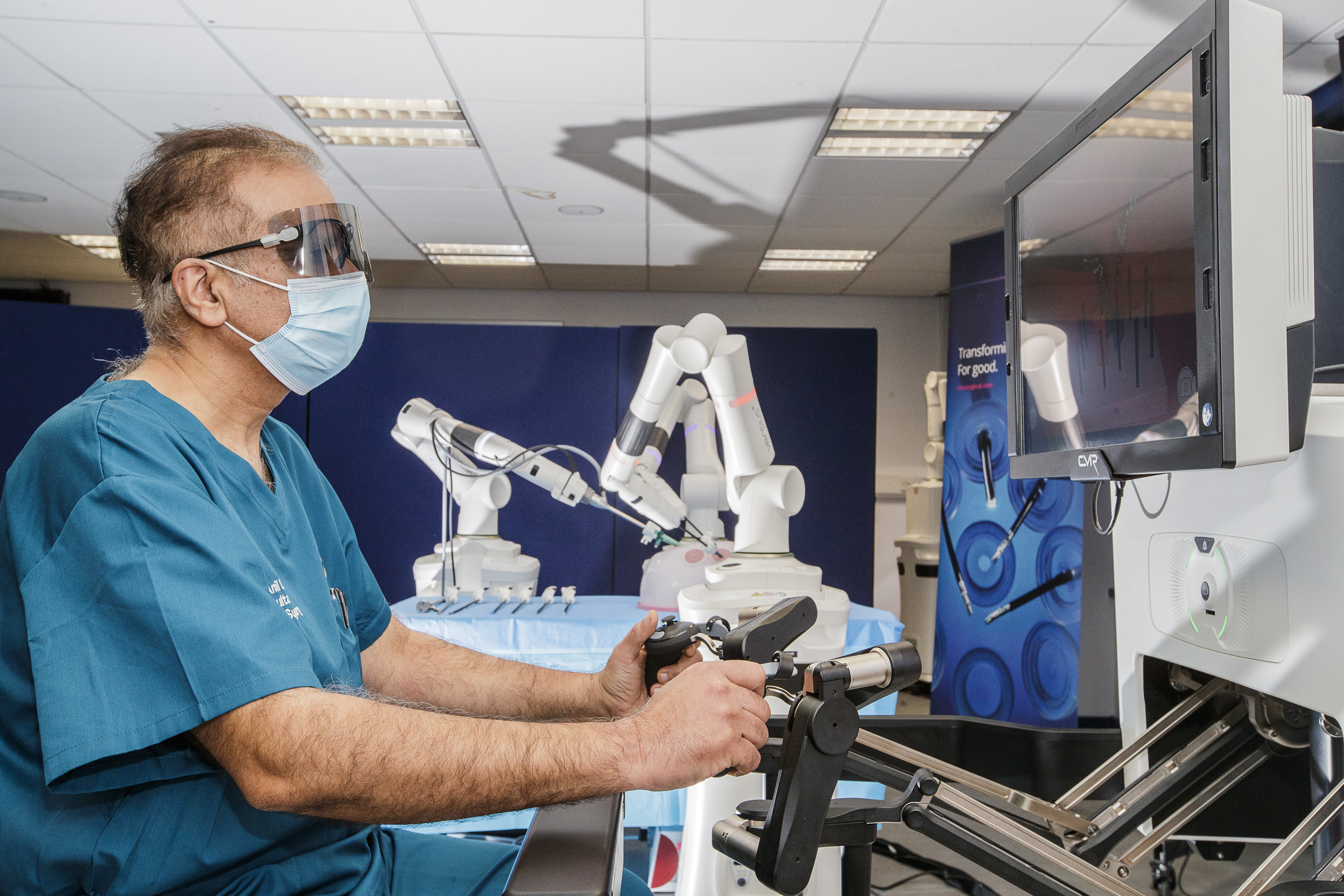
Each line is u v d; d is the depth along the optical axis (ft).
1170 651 4.03
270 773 2.12
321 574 3.06
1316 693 3.15
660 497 8.75
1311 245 2.97
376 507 14.60
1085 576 8.17
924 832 2.98
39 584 2.20
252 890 2.47
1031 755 4.50
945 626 14.48
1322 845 3.45
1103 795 4.48
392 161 13.25
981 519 14.15
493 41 9.48
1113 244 3.51
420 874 2.98
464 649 3.60
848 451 15.17
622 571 14.73
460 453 9.58
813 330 15.17
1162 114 3.14
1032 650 13.19
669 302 23.11
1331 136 3.61
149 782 2.36
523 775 2.17
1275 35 2.79
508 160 13.17
